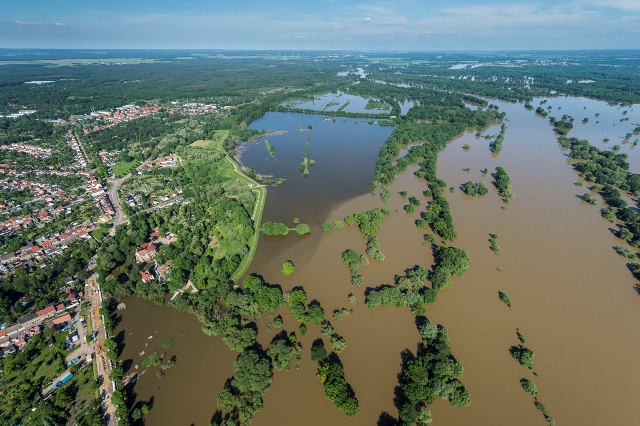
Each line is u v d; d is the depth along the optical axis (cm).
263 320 13150
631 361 11644
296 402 10356
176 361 11556
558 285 15038
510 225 19700
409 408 9712
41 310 13188
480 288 14825
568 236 18688
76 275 15212
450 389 10269
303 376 11100
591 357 11781
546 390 10700
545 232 19038
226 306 13775
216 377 11050
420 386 10250
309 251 17338
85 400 10256
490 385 10831
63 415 9719
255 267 16188
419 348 12044
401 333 12638
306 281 15212
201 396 10488
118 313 13500
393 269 15925
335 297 14300
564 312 13600
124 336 12488
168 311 13638
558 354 11869
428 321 12481
